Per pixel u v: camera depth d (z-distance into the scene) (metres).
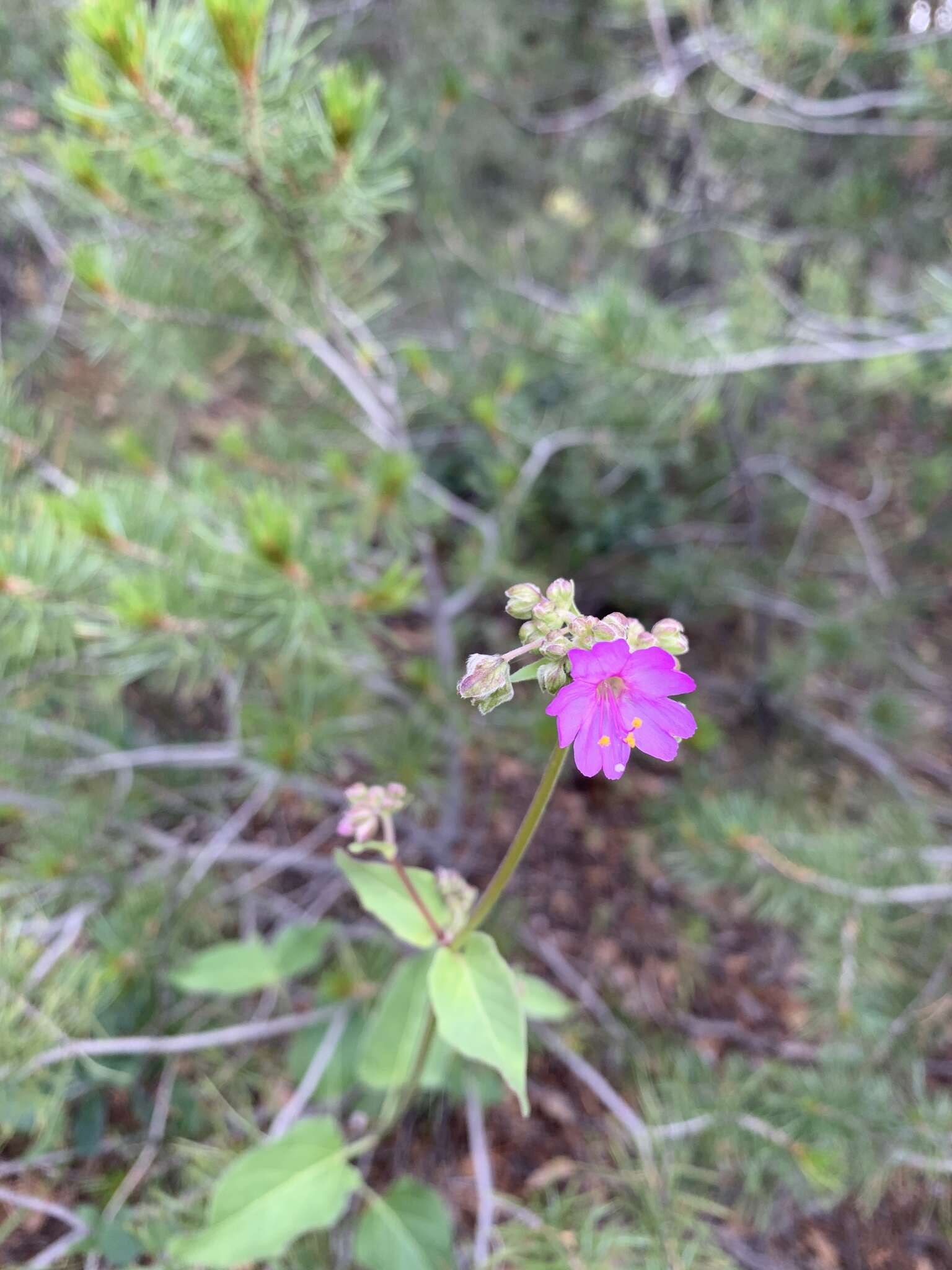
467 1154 0.25
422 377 0.26
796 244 0.35
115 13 0.13
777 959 0.32
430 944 0.12
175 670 0.18
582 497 0.37
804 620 0.39
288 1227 0.16
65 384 0.34
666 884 0.34
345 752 0.31
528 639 0.10
